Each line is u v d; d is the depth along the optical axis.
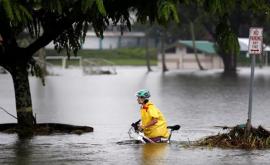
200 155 23.72
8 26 30.83
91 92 66.62
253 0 27.50
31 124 32.75
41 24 31.95
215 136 27.00
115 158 23.27
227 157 23.23
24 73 32.56
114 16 30.91
